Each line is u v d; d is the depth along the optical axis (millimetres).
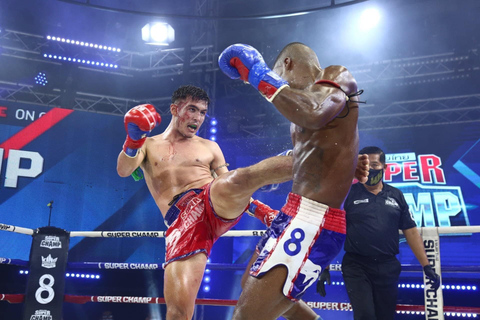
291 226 2303
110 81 11750
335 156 2338
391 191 3811
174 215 3154
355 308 3529
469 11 10594
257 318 2256
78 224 9820
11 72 11180
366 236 3611
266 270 2268
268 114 11414
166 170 3340
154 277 10000
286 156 2617
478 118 10289
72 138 10266
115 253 9766
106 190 10133
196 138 3576
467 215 9203
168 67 11445
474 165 9492
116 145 10469
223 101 11758
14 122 10070
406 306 3658
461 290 8789
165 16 8836
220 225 3104
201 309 9180
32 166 9898
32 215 9641
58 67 11227
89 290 10055
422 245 3715
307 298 9258
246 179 2703
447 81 10656
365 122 10875
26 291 4586
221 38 12242
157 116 3055
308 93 2238
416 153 9922
